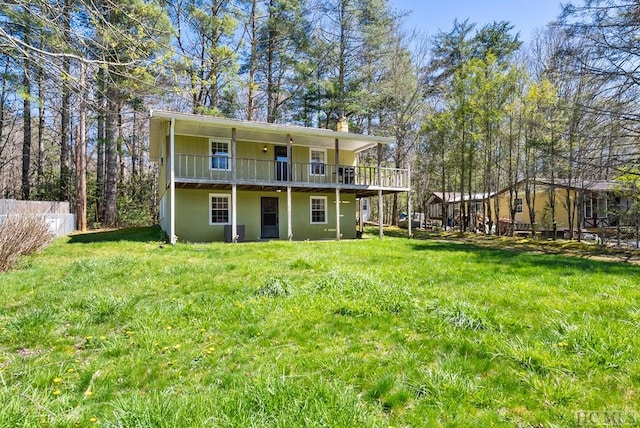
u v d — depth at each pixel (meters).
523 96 16.61
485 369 2.58
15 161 26.73
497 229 19.00
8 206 11.45
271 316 3.73
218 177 13.84
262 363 2.69
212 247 9.63
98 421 1.99
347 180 16.36
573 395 2.20
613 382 2.35
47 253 8.46
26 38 5.08
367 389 2.33
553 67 10.77
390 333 3.28
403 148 24.58
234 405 2.05
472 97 18.17
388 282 5.16
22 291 4.83
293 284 4.92
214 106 18.50
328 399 2.10
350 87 21.86
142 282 5.20
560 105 11.37
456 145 20.03
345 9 21.08
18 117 21.62
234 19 14.79
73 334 3.37
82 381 2.49
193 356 2.85
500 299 4.30
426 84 23.86
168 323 3.57
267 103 22.89
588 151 10.68
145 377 2.54
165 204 13.93
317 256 7.60
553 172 13.26
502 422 1.97
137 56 5.39
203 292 4.68
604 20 8.80
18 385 2.40
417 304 3.99
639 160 9.84
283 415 1.94
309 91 21.91
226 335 3.28
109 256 7.89
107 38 5.22
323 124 24.27
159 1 7.21
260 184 12.45
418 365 2.65
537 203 23.17
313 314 3.76
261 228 14.73
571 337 2.95
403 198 33.25
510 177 18.39
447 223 25.25
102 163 22.03
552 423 1.95
